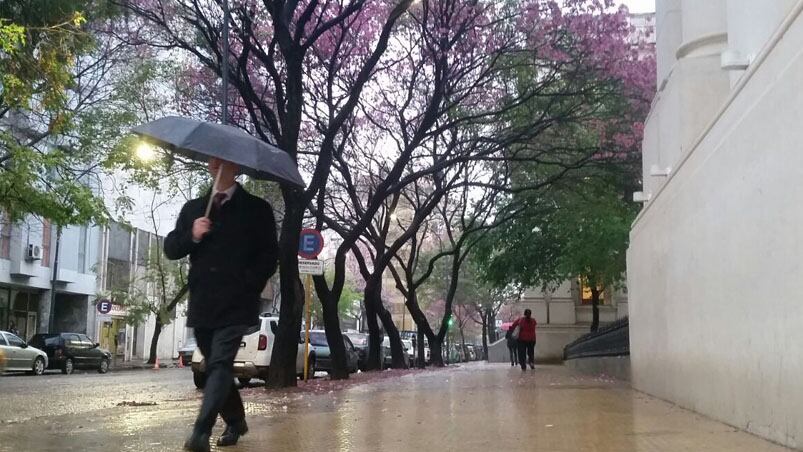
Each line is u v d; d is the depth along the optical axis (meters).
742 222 6.17
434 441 6.17
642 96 17.23
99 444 6.03
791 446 5.09
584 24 16.94
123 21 18.38
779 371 5.33
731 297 6.50
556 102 18.27
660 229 9.90
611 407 8.92
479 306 66.06
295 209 13.33
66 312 38.38
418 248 34.34
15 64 13.45
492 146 18.75
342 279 18.36
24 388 16.86
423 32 16.56
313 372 20.12
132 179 23.53
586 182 19.27
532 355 22.19
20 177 14.76
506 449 5.68
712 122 7.19
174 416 8.48
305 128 20.98
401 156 17.42
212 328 5.02
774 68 5.44
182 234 5.18
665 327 9.60
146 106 20.47
